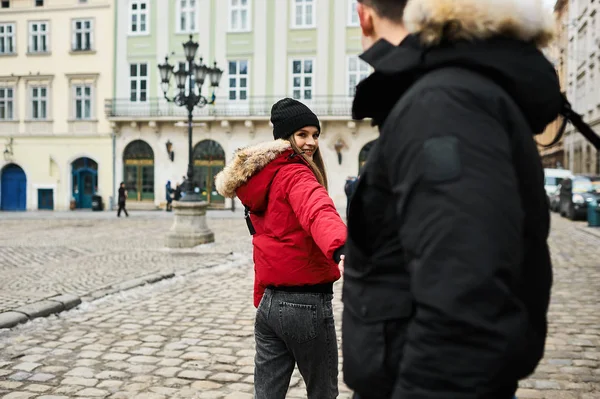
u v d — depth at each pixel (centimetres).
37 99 3394
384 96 126
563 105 121
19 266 1028
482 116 103
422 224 100
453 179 98
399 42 130
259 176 232
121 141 3297
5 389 397
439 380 94
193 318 611
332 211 210
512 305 95
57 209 3369
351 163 3089
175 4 3244
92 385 406
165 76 1553
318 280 232
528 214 110
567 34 3644
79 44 3350
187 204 1330
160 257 1144
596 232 1562
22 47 3400
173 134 3250
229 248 1295
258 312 242
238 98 3198
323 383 241
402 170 107
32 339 525
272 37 3159
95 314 630
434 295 95
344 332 131
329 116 3041
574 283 795
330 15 3097
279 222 230
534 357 112
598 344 493
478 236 94
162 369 441
